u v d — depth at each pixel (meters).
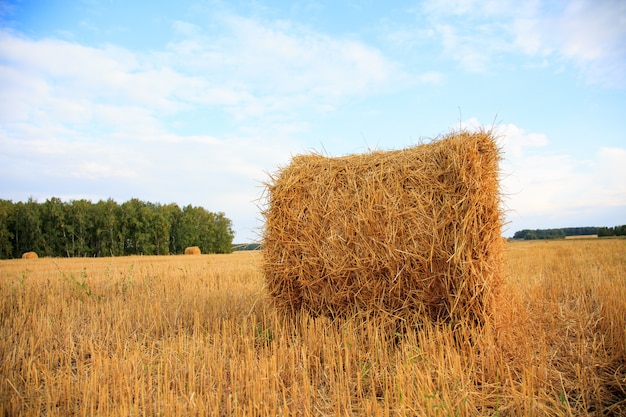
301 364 3.83
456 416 2.80
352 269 4.71
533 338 4.38
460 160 4.27
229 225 59.41
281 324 5.16
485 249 4.30
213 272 10.59
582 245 21.55
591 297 5.94
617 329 4.11
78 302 6.24
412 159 4.68
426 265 4.37
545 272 8.88
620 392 3.27
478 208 4.25
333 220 4.87
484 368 3.64
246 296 6.74
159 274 10.41
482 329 4.11
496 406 2.89
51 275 11.17
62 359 4.23
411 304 4.53
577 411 2.97
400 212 4.48
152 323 5.36
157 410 3.09
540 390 3.15
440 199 4.39
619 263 10.77
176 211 55.06
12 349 4.58
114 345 4.73
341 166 5.07
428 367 3.48
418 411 2.88
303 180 5.19
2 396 3.39
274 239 5.33
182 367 3.87
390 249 4.45
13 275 11.34
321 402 3.26
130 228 50.59
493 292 4.43
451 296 4.30
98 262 19.88
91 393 3.37
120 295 7.43
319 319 4.84
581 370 3.49
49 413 3.05
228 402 3.03
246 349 4.21
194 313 5.69
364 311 4.76
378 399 3.29
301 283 5.11
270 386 3.43
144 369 3.86
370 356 3.99
